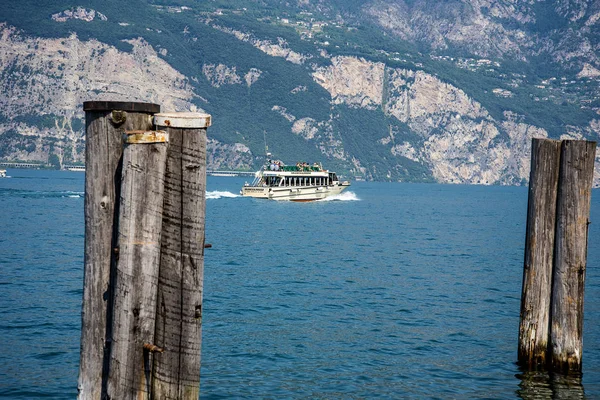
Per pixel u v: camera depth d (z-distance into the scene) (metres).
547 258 16.44
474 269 44.59
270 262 45.22
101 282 9.53
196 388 9.59
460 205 165.75
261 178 125.62
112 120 9.38
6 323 24.02
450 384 18.64
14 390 17.19
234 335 23.59
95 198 9.49
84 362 9.64
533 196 16.25
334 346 22.56
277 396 17.47
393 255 52.38
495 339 23.91
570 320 16.38
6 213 81.75
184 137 9.32
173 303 9.42
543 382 16.69
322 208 117.94
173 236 9.38
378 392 17.97
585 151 15.65
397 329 25.33
